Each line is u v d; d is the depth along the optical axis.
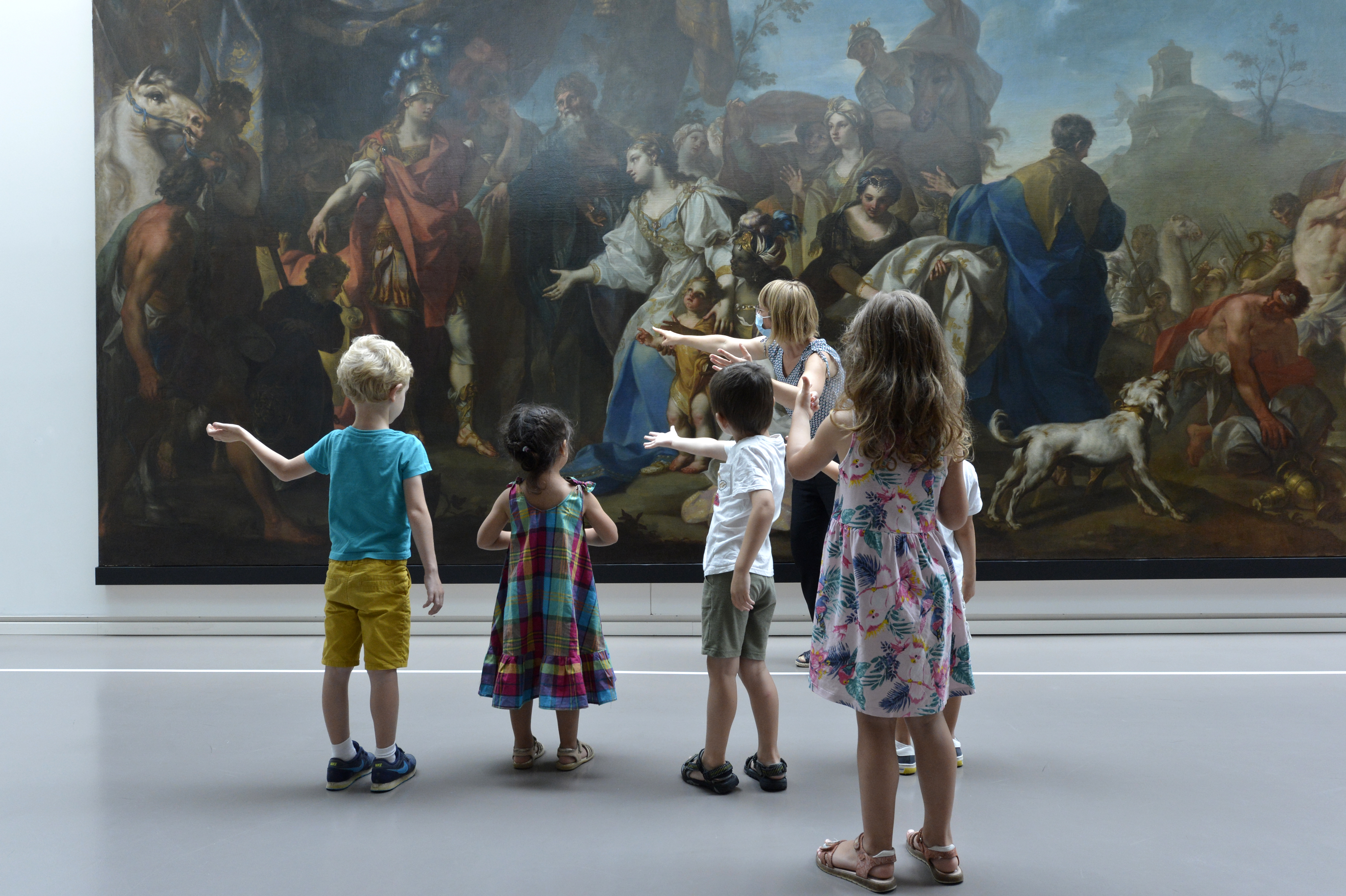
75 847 2.16
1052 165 5.28
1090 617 5.25
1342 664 4.39
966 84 5.32
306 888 1.91
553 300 5.41
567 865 2.03
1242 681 4.02
